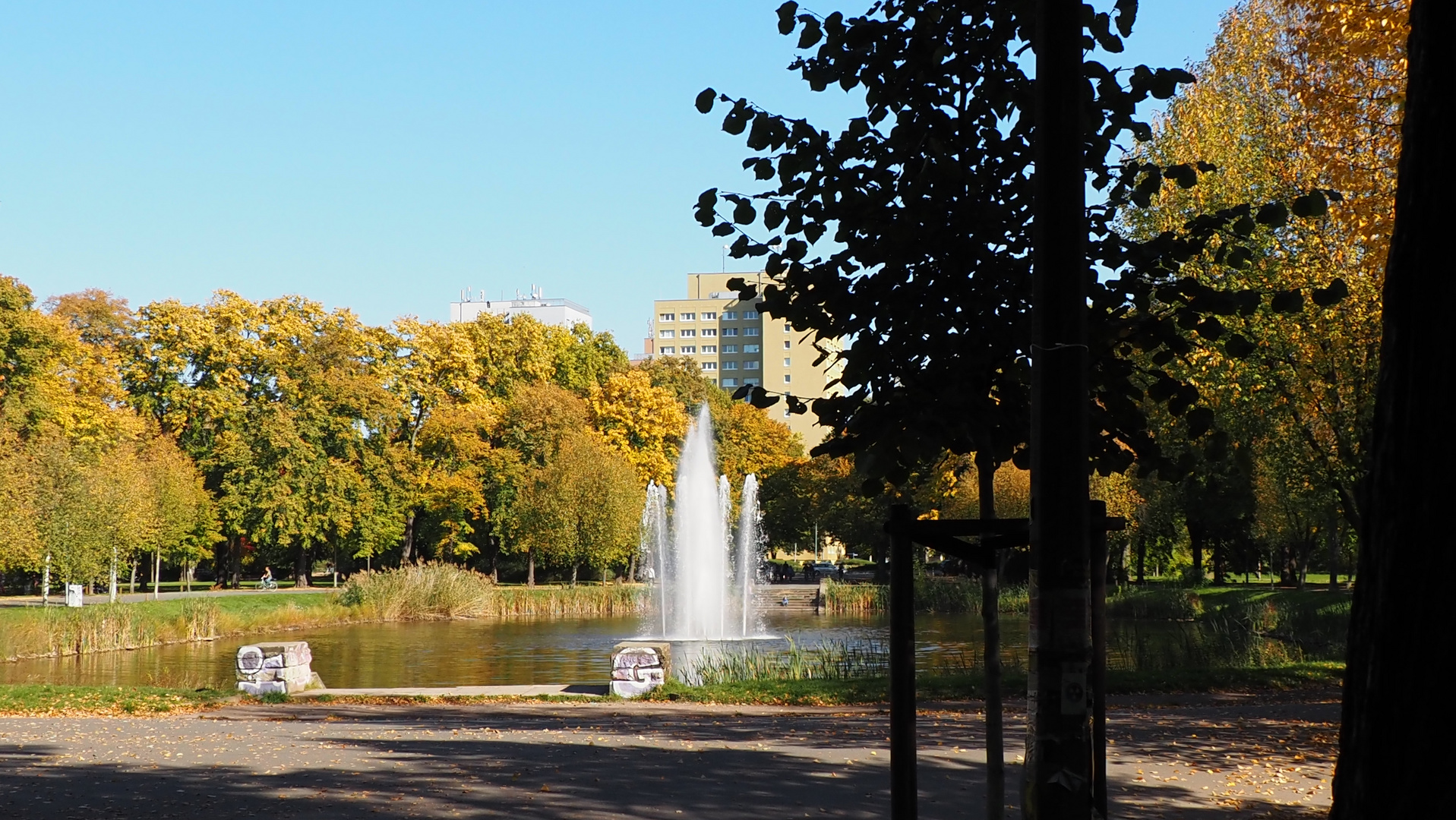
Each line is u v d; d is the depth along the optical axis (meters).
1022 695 18.30
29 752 12.59
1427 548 4.26
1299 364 23.53
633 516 65.25
